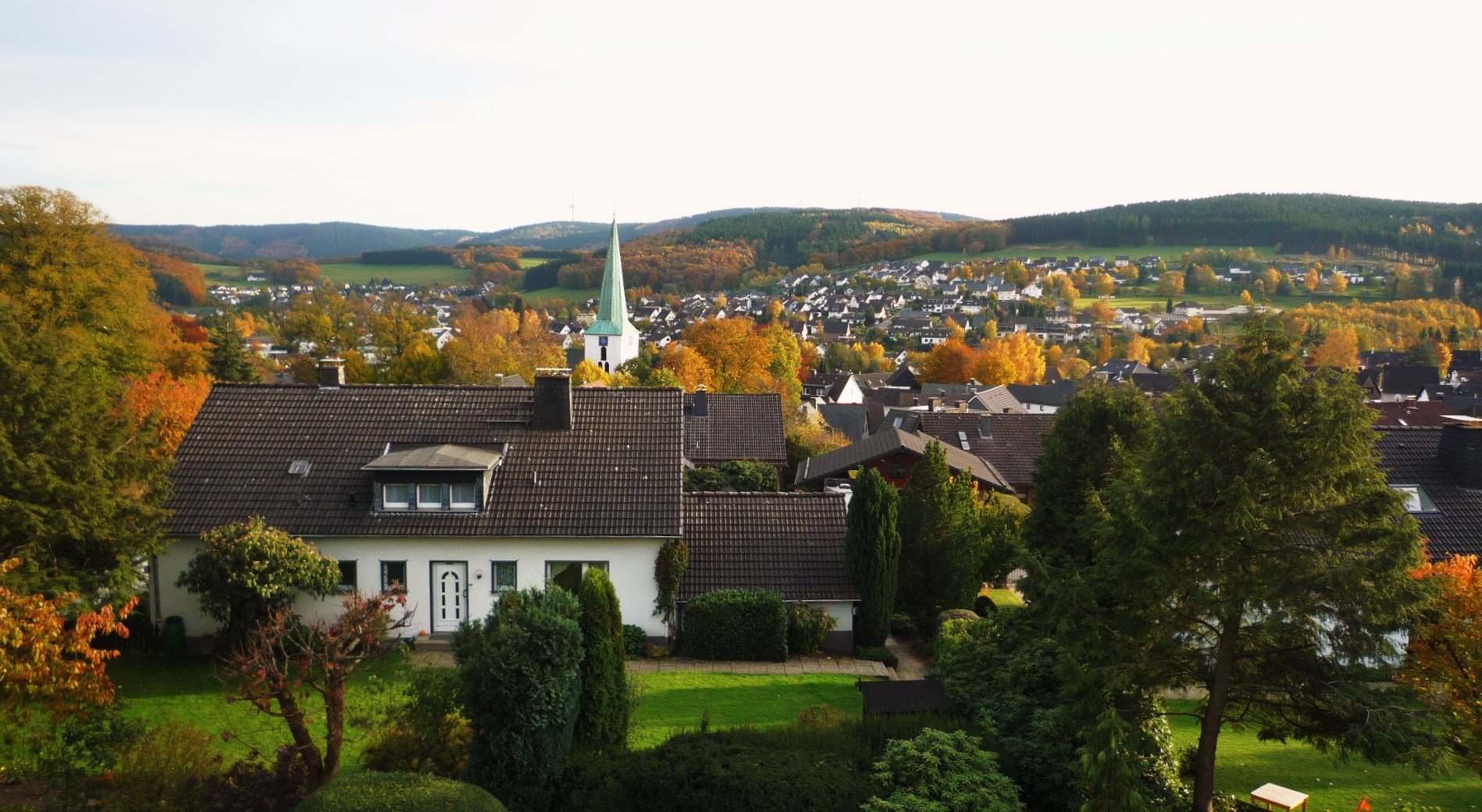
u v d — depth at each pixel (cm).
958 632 2320
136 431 2380
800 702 2359
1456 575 1784
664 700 2355
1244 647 1677
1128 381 2969
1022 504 4497
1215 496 1544
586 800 1603
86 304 4650
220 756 1680
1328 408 1517
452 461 2802
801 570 2956
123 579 2231
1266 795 1778
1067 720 1670
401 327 11012
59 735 1800
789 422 7156
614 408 3203
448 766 1694
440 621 2811
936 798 1537
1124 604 1725
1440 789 1959
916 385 14312
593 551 2819
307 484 2902
